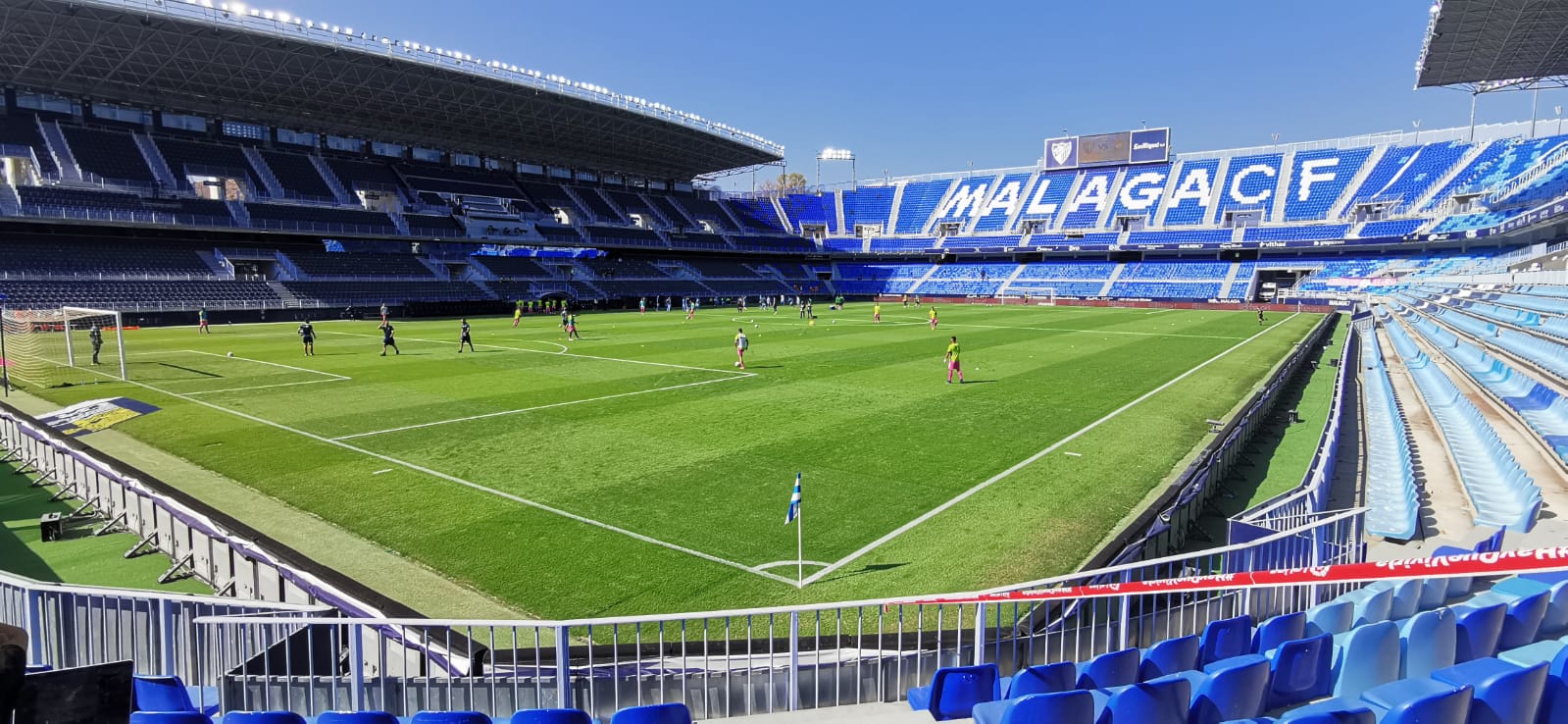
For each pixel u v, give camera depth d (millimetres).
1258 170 86188
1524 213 52594
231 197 60469
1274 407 22328
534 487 14328
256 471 15484
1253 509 10086
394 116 63844
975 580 10164
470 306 64688
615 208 87250
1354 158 81562
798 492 10109
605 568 10633
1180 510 11172
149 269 53938
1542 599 7215
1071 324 54312
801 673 6918
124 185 54094
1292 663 6184
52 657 7898
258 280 57281
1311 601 9016
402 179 71625
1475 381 23969
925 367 30656
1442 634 6512
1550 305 30859
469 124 67312
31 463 15984
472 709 6918
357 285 62594
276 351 36094
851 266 102875
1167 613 8258
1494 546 8797
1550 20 37500
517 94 60812
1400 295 58906
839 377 27922
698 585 10109
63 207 50562
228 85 54719
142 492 11844
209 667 7613
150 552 11602
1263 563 9000
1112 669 6367
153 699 6207
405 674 7059
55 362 32031
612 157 82875
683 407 22016
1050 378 27703
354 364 31578
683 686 6914
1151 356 34562
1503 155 70000
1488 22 37938
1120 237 86688
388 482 14688
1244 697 5711
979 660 7152
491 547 11383
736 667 7344
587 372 29266
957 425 19578
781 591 9922
